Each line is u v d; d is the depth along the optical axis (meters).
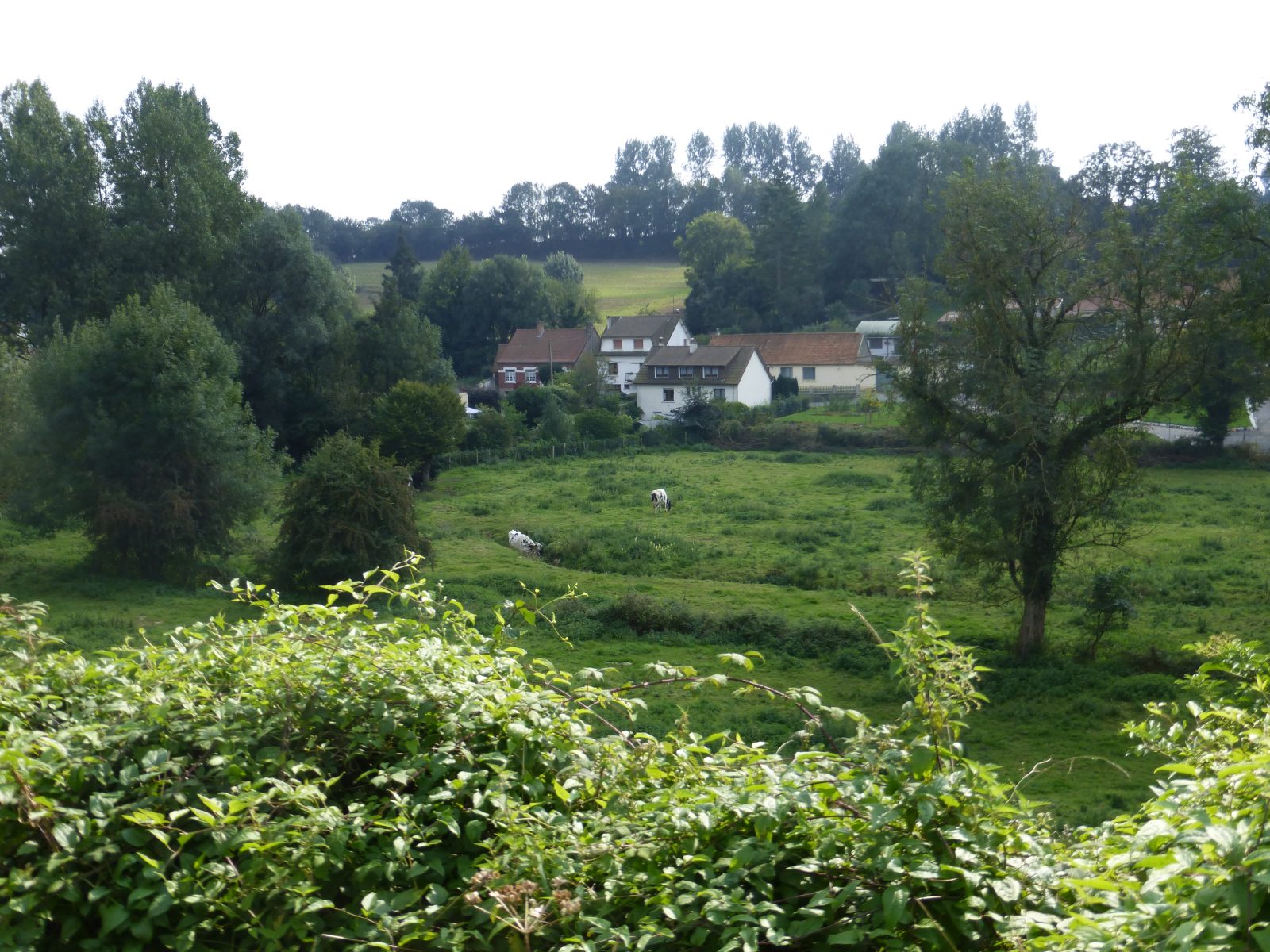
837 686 20.64
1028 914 3.29
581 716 5.34
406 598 5.36
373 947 3.60
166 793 4.06
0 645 5.12
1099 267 22.27
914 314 23.14
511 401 70.00
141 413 30.48
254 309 54.84
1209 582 28.73
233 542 32.38
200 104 54.59
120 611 26.08
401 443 50.41
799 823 3.71
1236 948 2.61
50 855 3.83
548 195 163.50
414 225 168.00
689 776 4.34
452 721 4.32
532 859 3.62
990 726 18.47
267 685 4.53
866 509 42.62
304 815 4.03
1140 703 19.28
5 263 48.88
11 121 49.50
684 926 3.48
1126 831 3.82
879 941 3.38
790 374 83.69
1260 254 21.30
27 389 31.80
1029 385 22.36
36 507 30.67
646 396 79.44
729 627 24.23
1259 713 4.97
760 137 169.12
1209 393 23.92
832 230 101.06
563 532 38.16
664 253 159.88
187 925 3.72
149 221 50.25
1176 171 22.28
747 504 43.84
